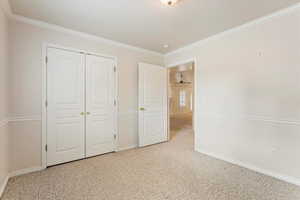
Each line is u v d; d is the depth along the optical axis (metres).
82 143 2.91
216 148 2.97
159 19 2.38
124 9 2.10
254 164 2.43
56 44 2.62
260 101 2.36
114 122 3.32
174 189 1.94
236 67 2.64
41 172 2.38
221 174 2.32
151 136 3.84
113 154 3.17
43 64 2.50
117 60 3.35
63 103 2.70
